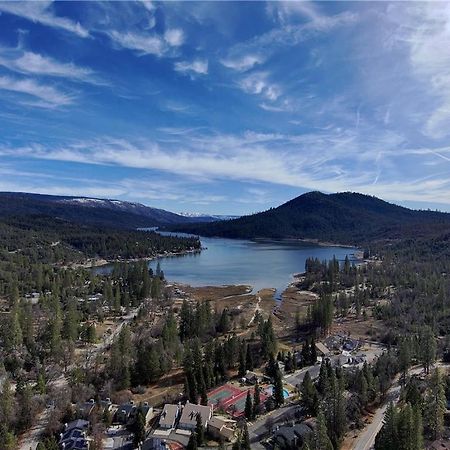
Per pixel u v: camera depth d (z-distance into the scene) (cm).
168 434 11856
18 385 13500
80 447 11238
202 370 14762
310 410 13000
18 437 11981
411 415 10206
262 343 18262
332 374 13462
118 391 14438
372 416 13038
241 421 12594
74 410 12775
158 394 14588
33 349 17150
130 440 11738
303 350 17175
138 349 16962
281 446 11212
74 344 18225
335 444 11175
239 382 15388
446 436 11706
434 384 12475
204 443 11556
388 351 16975
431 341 16400
